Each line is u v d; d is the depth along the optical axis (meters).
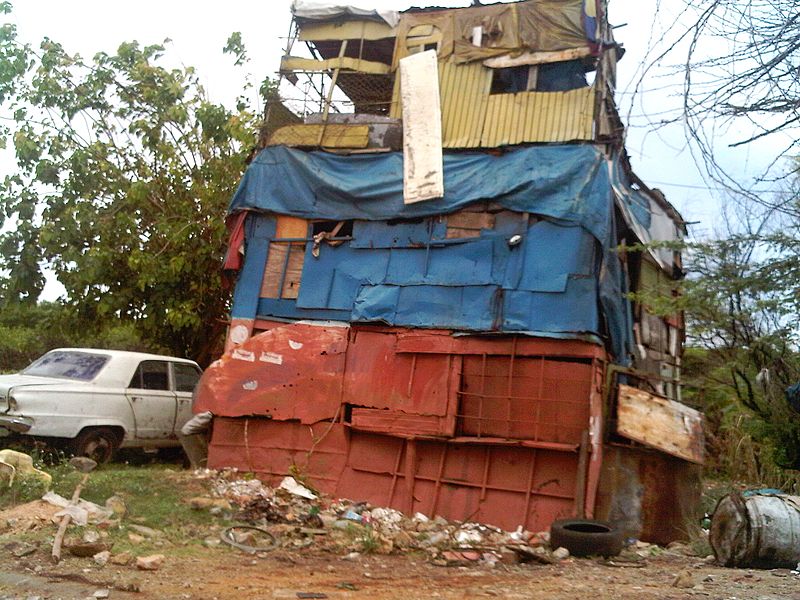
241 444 11.15
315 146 11.93
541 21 11.61
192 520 8.28
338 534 8.56
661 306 9.59
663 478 10.54
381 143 11.84
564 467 9.84
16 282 15.04
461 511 10.05
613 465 10.03
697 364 15.09
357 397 10.81
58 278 14.98
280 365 11.16
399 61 12.16
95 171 15.48
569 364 10.06
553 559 8.16
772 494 8.71
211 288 15.30
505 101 11.39
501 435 10.17
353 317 10.97
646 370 12.24
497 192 10.68
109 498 8.40
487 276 10.58
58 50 16.02
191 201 15.64
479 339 10.41
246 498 9.52
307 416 10.92
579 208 10.34
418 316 10.74
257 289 11.73
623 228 11.48
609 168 10.61
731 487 14.33
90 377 11.12
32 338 25.84
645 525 10.22
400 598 5.64
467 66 11.82
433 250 11.01
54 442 10.60
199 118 15.66
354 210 11.50
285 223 11.88
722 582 6.82
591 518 9.53
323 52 13.62
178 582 5.64
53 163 15.28
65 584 5.36
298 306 11.43
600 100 11.12
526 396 10.15
